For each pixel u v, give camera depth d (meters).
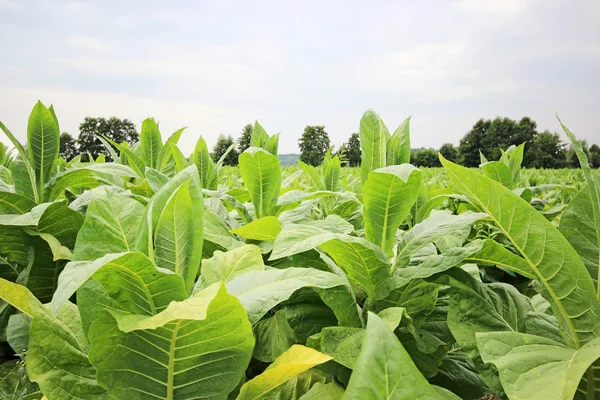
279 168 2.03
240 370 1.02
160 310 1.01
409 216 2.73
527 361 0.92
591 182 1.12
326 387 1.14
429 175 9.30
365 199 1.51
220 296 0.85
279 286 1.07
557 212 2.76
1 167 2.98
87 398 1.03
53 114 2.36
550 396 0.81
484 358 0.95
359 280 1.44
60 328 1.14
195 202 1.20
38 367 1.04
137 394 0.99
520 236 1.13
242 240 2.08
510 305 1.38
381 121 1.98
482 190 1.13
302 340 1.44
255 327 1.50
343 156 3.67
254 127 3.00
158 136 3.41
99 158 4.13
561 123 1.18
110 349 0.95
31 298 1.14
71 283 0.78
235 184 5.23
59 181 2.34
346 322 1.31
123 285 0.98
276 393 1.25
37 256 2.01
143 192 2.63
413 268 1.35
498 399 1.36
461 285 1.33
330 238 1.21
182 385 1.02
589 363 0.81
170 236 1.18
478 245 1.31
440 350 1.38
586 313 1.08
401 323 1.34
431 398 0.69
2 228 1.93
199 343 0.96
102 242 1.24
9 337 1.70
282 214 2.18
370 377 0.69
